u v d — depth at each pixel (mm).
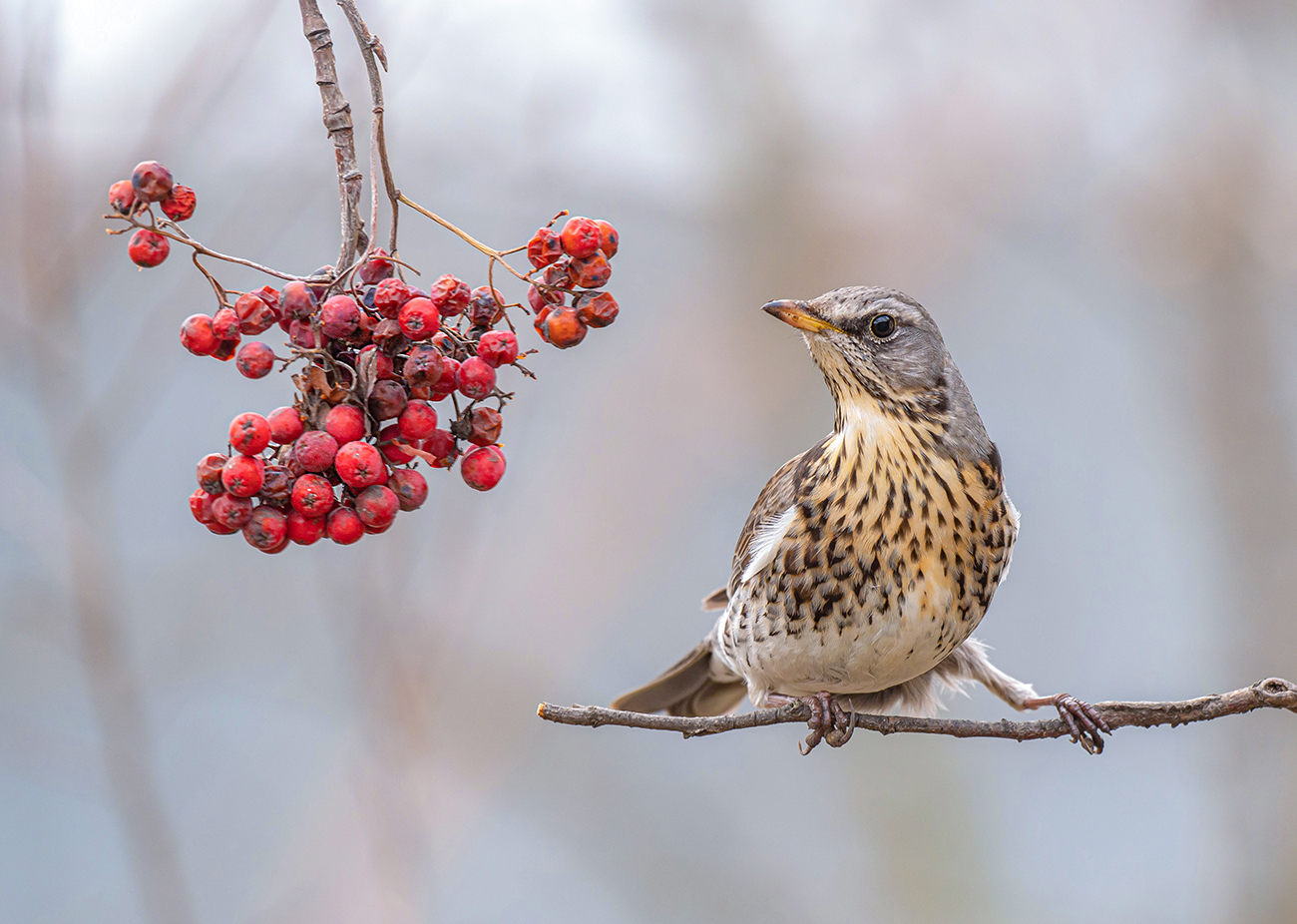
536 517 14922
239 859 13109
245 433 4852
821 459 8414
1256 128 15711
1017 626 18453
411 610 11570
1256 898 15445
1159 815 17219
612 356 16188
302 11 5125
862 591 8055
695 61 16297
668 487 15562
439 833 12461
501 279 13117
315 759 13789
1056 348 19547
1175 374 17469
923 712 9492
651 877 15750
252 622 13008
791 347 16438
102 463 10234
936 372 8219
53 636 10430
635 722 6531
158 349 10891
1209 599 17141
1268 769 15812
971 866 16359
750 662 8633
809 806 16797
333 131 5117
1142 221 16469
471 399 5223
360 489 4984
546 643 14195
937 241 16859
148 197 4816
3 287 9930
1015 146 16188
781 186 16453
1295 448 16844
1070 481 19250
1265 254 15984
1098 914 16219
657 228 16688
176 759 13711
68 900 15305
